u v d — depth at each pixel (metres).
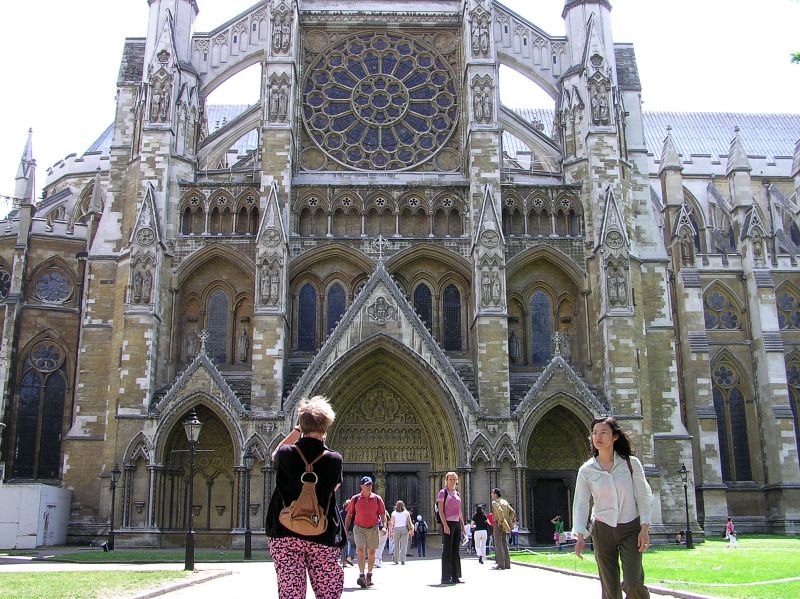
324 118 55.16
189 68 53.91
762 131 91.75
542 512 48.53
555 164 54.91
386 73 56.22
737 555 35.62
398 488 48.91
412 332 47.53
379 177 53.59
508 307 51.62
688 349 66.44
